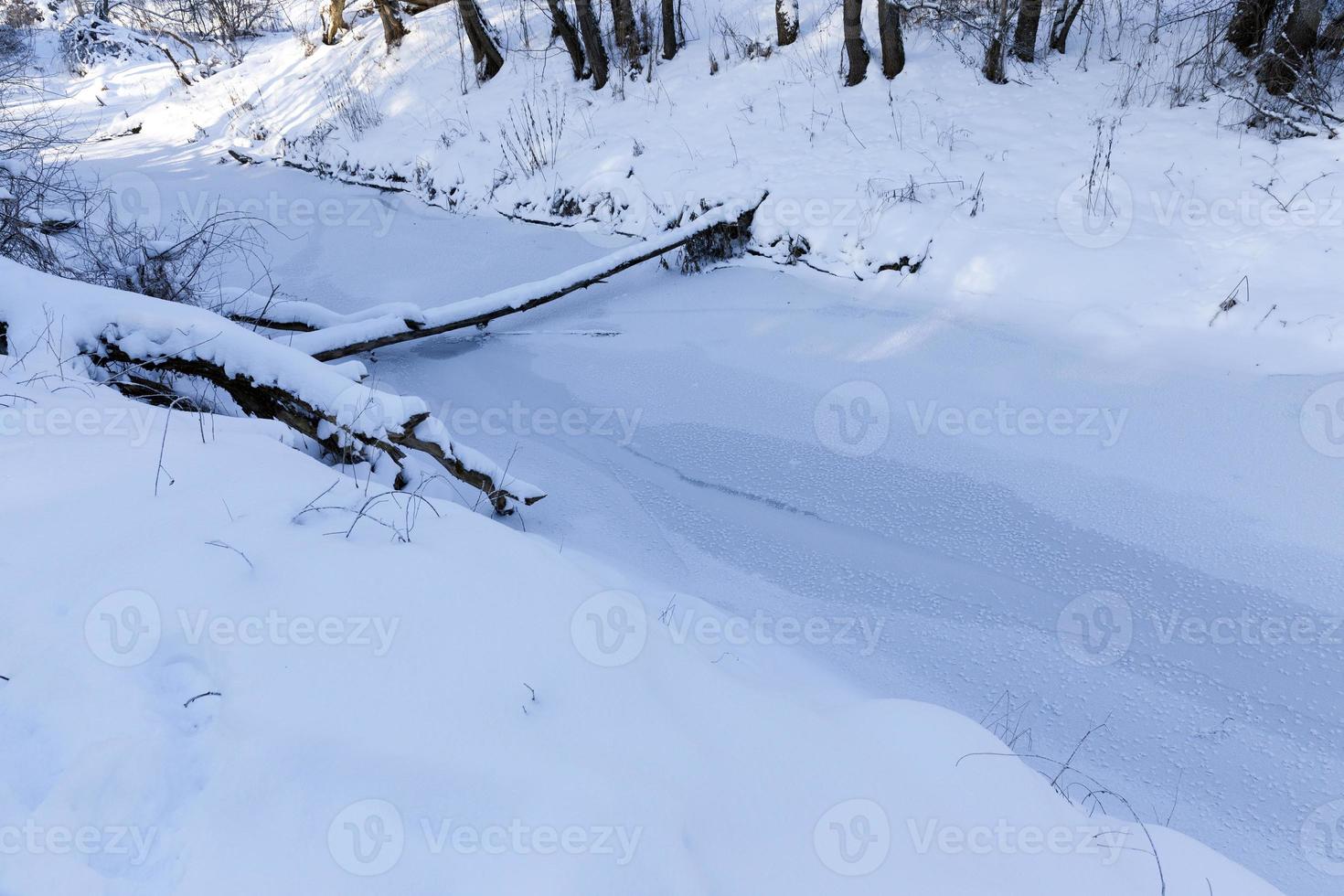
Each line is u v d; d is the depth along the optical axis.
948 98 9.13
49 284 4.61
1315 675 3.35
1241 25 8.34
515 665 2.20
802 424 5.50
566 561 2.90
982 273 6.61
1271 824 2.79
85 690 1.91
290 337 6.54
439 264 9.38
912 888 2.00
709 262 8.09
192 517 2.66
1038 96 8.83
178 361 4.45
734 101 10.30
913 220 7.14
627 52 11.70
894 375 5.89
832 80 10.05
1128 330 5.78
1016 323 6.20
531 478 5.20
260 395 4.43
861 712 2.85
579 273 7.43
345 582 2.38
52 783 1.71
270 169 14.37
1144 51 9.12
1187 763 3.04
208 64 19.55
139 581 2.29
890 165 8.15
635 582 3.86
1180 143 7.47
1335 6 7.84
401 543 2.67
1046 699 3.37
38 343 4.26
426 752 1.89
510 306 7.15
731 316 7.07
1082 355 5.72
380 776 1.81
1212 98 7.99
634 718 2.16
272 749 1.84
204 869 1.59
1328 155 6.77
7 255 6.22
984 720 3.28
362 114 14.01
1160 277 6.04
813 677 3.39
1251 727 3.16
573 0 13.36
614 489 5.05
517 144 11.23
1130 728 3.21
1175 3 9.64
